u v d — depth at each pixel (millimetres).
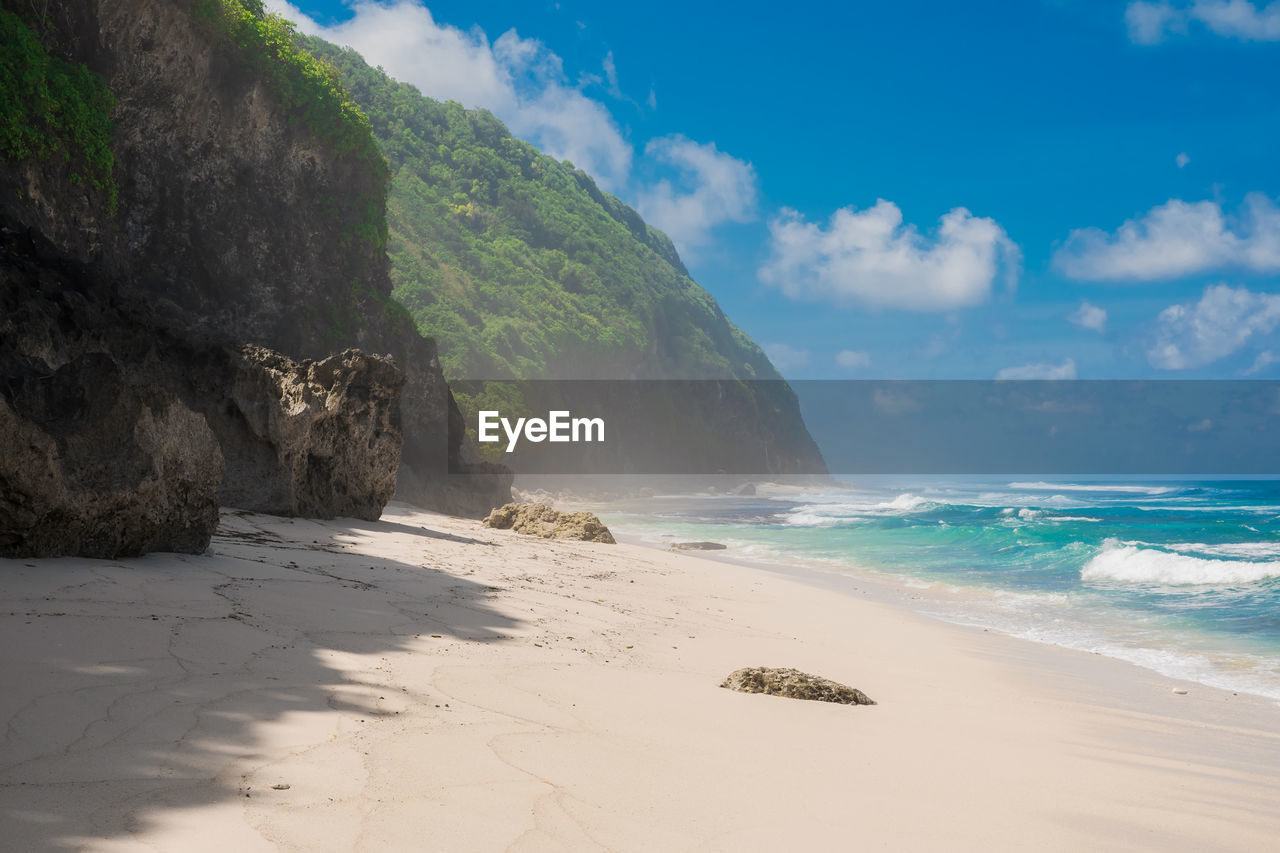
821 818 4672
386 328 45750
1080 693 9961
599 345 135500
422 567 13328
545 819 4215
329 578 10734
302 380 17766
